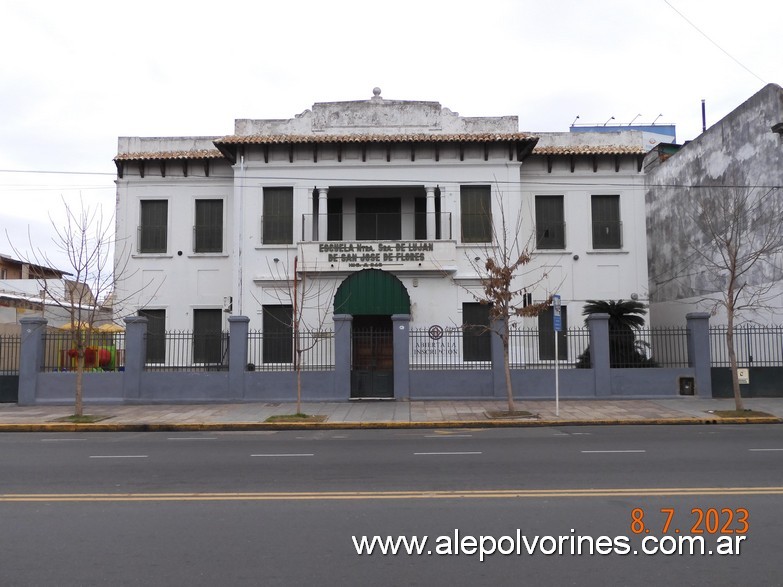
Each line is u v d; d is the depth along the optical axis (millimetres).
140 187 27875
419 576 5398
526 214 27328
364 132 26578
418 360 23547
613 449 11992
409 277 25562
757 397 20844
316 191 26438
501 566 5637
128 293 27359
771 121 23891
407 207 27625
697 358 20797
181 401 20891
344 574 5434
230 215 27719
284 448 12797
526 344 24797
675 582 5254
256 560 5762
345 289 23453
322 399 20844
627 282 27016
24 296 34125
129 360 21016
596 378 20797
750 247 24969
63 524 6922
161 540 6340
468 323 25328
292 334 21719
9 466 10727
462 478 9250
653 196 33531
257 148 26219
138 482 9203
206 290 27406
